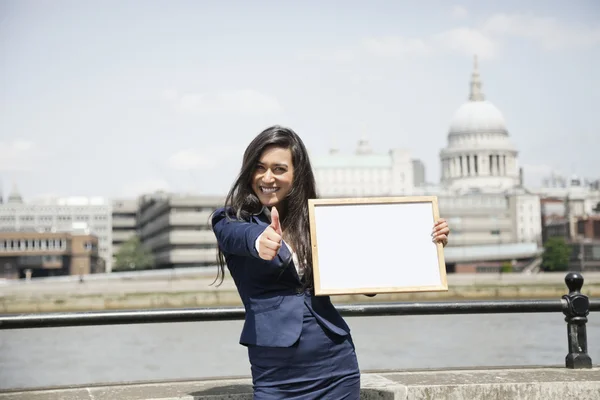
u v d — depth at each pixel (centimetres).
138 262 16475
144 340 3183
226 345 3009
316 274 348
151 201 16050
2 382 2245
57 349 2930
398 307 509
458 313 517
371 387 469
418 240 361
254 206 362
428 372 529
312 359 341
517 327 3594
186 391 462
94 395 457
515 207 15925
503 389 480
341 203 361
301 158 362
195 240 12725
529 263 14788
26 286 10056
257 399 344
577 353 546
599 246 14850
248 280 348
